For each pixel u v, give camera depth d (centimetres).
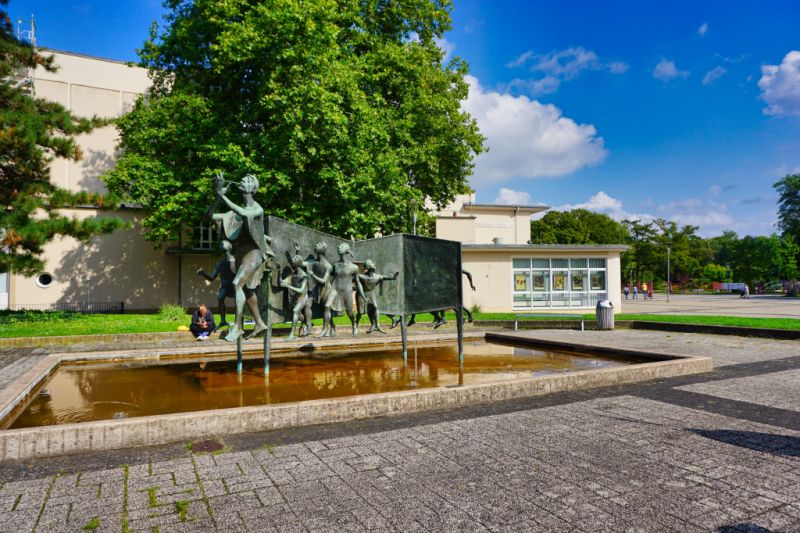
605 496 380
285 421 574
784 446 495
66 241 2731
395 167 2095
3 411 580
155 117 2188
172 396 719
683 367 895
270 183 1875
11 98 1802
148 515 350
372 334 1364
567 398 714
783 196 6844
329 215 2027
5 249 1875
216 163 2023
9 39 1894
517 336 1369
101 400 700
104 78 3441
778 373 902
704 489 392
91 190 3266
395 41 2527
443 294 965
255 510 358
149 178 2148
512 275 2814
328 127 1844
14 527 332
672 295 6256
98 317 1997
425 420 602
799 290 5531
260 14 1866
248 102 2020
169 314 1973
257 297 816
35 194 1858
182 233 2859
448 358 1083
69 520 342
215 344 1191
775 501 371
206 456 477
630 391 758
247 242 780
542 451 482
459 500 373
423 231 3369
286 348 1201
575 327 1906
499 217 4603
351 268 876
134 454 487
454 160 2672
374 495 383
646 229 7969
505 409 653
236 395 720
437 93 2575
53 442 486
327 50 1933
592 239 6819
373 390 747
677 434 536
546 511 354
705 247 9969
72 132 1895
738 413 623
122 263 2845
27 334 1429
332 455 476
